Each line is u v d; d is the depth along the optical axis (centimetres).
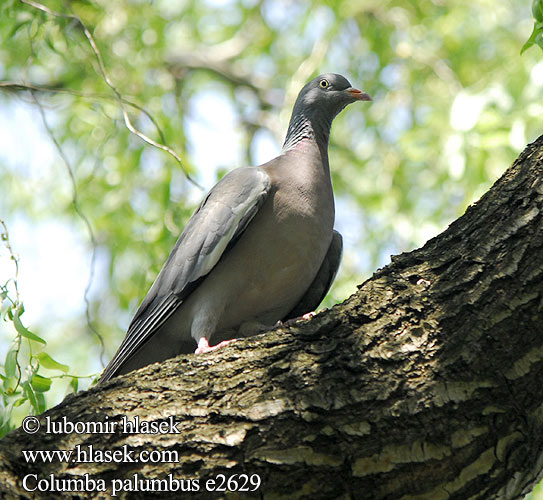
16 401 729
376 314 612
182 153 1454
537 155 628
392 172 1609
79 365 1669
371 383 577
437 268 622
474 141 1326
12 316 724
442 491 558
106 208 1490
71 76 1454
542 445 581
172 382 596
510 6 1656
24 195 1589
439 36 1705
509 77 1376
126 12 1566
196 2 1841
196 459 550
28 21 1187
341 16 1698
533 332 577
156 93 1546
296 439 558
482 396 569
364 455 555
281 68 1917
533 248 591
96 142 1488
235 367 602
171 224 1230
